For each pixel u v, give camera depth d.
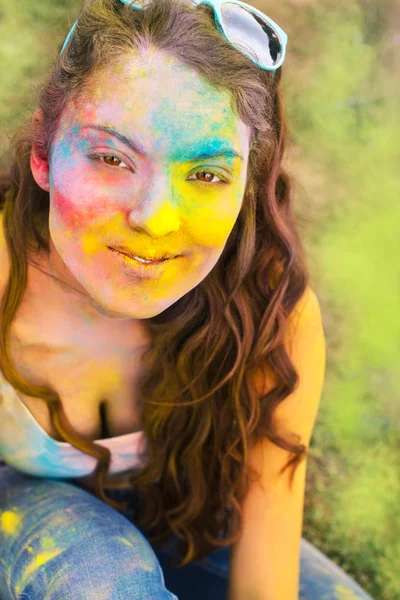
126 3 1.15
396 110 3.28
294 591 1.65
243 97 1.17
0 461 1.68
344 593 1.71
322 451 2.42
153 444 1.58
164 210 1.13
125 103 1.12
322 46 3.37
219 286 1.46
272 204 1.43
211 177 1.17
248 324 1.50
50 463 1.53
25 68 2.72
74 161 1.17
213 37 1.13
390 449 2.45
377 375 2.62
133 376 1.52
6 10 2.97
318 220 2.93
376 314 2.74
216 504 1.73
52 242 1.37
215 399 1.58
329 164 3.08
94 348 1.47
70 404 1.50
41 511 1.48
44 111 1.23
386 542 2.23
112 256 1.19
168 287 1.22
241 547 1.66
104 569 1.35
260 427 1.59
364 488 2.34
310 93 3.22
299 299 1.53
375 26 3.49
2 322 1.42
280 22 3.36
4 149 1.67
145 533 1.78
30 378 1.48
